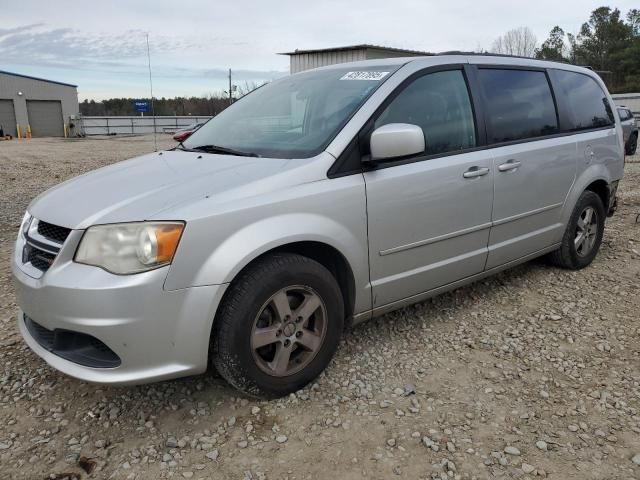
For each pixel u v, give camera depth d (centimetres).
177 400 285
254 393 274
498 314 392
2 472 234
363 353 334
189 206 246
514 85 401
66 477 232
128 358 239
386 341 351
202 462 240
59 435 259
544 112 421
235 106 403
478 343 349
